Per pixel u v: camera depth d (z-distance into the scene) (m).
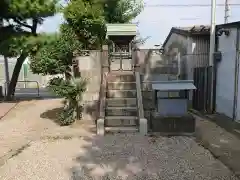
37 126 8.43
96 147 6.18
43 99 14.32
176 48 14.25
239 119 8.21
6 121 9.27
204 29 11.42
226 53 9.20
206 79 10.24
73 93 8.27
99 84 8.91
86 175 4.64
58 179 4.51
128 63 12.62
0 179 4.55
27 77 28.30
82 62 8.90
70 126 8.23
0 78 28.02
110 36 12.46
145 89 11.38
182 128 7.16
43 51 8.44
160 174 4.65
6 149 6.20
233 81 8.63
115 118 7.66
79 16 10.95
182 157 5.48
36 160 5.43
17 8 10.94
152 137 6.95
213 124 8.45
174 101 7.32
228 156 5.52
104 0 13.56
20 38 11.34
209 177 4.50
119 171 4.80
